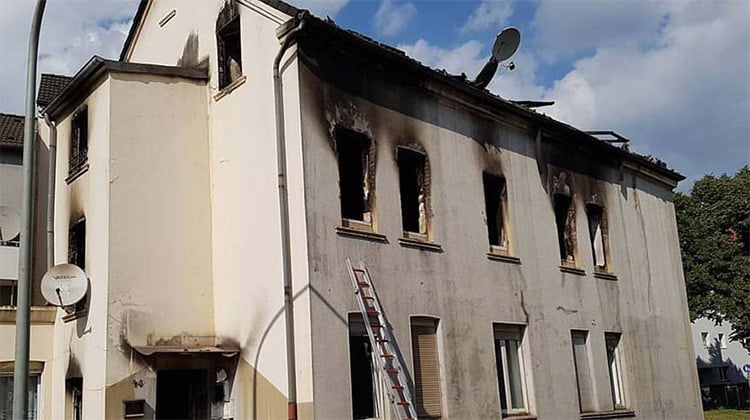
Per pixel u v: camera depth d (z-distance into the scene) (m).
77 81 14.57
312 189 12.37
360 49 13.50
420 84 14.90
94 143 14.19
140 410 12.59
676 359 21.67
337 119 13.12
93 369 12.98
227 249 13.74
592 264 19.22
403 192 14.68
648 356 20.41
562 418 16.53
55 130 16.12
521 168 17.44
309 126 12.58
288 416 11.73
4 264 17.31
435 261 14.41
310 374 11.62
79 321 13.78
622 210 21.05
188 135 14.38
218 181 14.21
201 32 15.35
